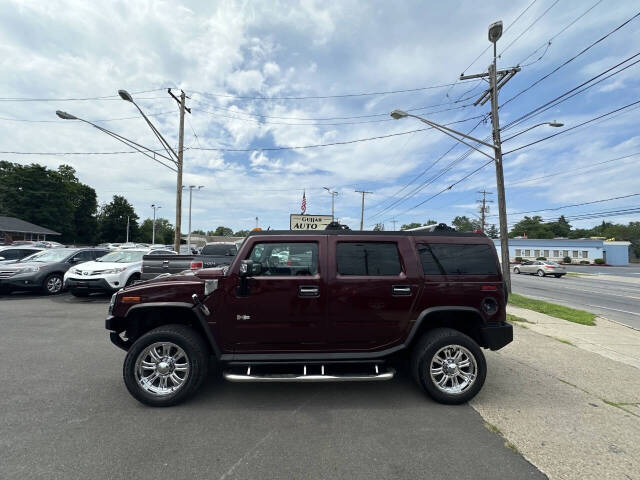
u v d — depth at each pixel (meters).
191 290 3.51
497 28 12.20
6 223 41.69
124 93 11.27
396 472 2.40
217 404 3.45
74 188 65.25
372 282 3.61
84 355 4.92
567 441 2.83
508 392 3.85
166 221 120.69
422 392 3.81
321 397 3.66
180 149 17.42
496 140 13.09
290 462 2.50
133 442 2.72
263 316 3.51
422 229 4.25
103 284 9.38
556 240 54.94
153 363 3.44
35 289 10.34
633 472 2.43
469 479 2.33
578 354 5.36
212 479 2.30
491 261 3.85
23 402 3.41
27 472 2.32
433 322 3.96
